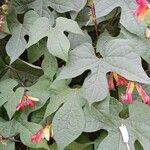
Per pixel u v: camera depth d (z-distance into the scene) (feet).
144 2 0.76
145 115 0.78
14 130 0.85
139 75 0.75
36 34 0.81
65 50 0.78
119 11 0.86
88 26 0.89
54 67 0.85
